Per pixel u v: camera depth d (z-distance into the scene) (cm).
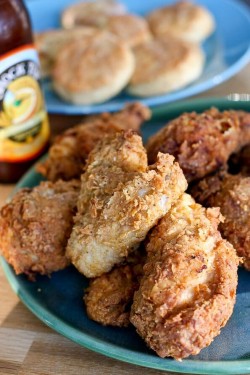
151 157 30
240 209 28
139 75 44
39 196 29
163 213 25
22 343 26
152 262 24
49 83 47
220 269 23
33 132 36
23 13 34
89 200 26
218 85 45
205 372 23
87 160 28
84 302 27
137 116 36
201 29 51
